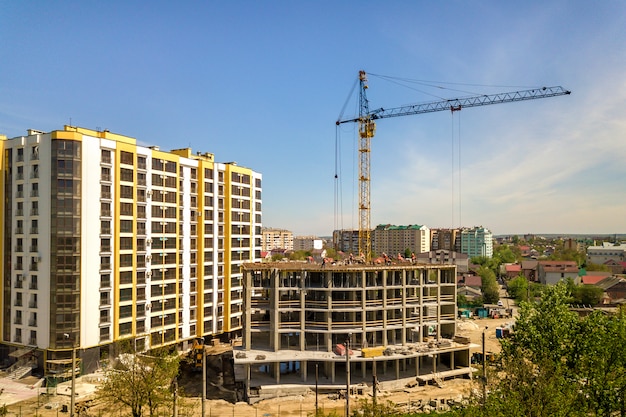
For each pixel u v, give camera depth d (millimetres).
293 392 68000
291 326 74688
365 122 146125
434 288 85938
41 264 73438
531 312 56344
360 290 75125
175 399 49250
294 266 76000
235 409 62844
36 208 74688
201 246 95625
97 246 75938
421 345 77188
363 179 144500
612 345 42438
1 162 79125
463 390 70625
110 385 49906
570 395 37000
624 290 152750
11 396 64562
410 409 61406
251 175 110938
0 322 77562
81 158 74688
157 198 87188
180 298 90875
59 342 71438
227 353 91375
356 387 69312
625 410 39688
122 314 79250
